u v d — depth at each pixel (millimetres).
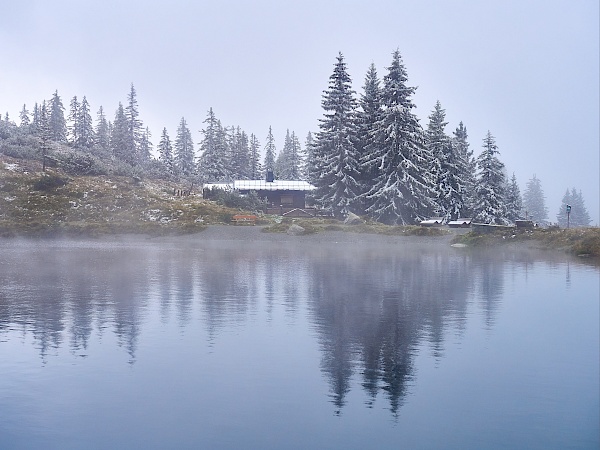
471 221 67750
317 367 14031
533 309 21094
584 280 28781
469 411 11445
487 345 16031
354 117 71312
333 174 68750
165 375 13352
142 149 132875
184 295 23750
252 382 12984
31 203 65438
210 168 115312
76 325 18047
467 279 29219
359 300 22859
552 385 12891
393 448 9977
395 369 13930
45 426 10711
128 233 57812
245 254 43188
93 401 11836
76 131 120000
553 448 9953
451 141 76562
